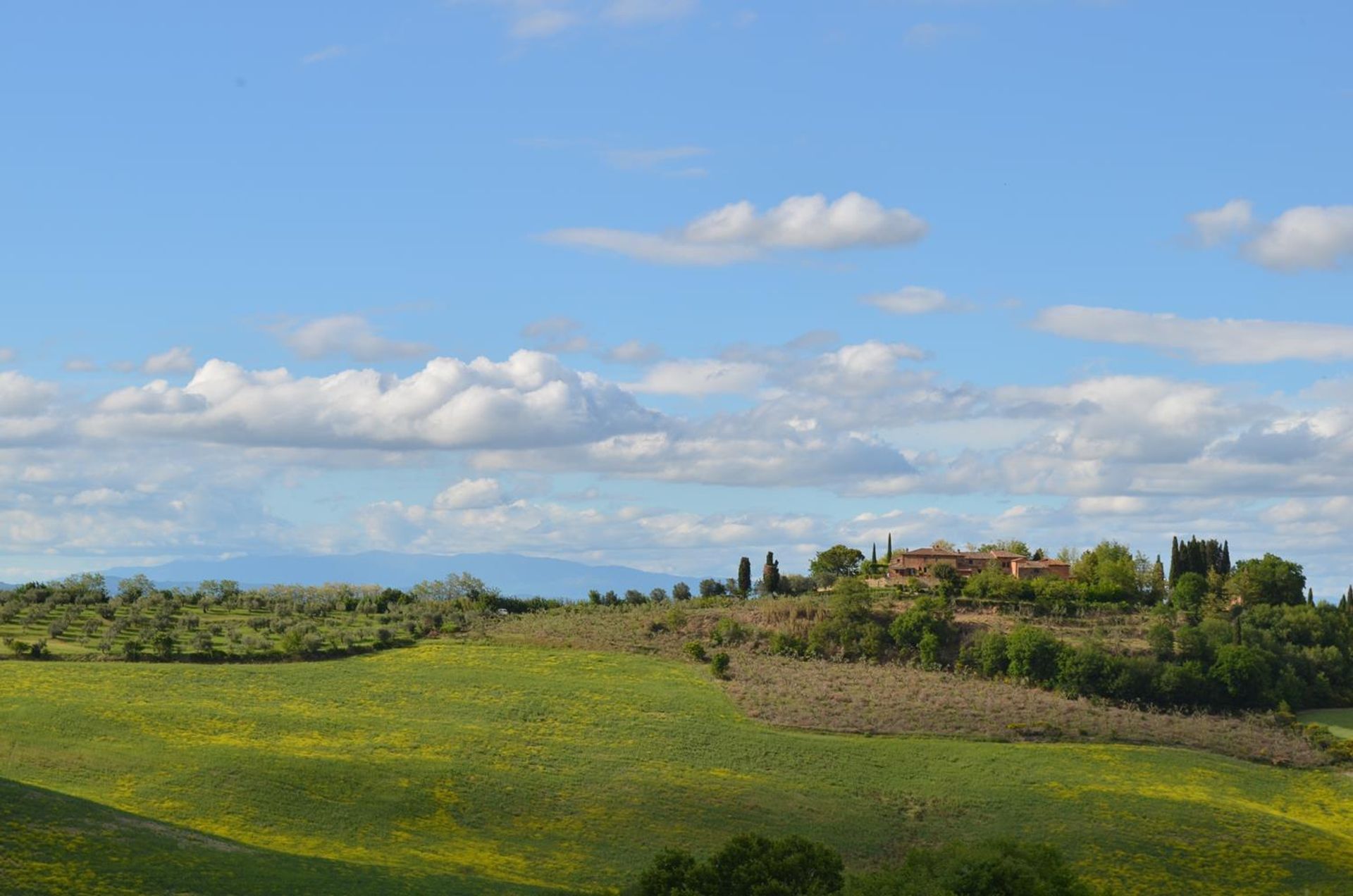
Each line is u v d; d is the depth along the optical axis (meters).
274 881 74.56
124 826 81.19
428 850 91.75
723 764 118.94
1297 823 111.31
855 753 124.81
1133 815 109.19
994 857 69.94
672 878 72.75
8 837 73.88
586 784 109.88
